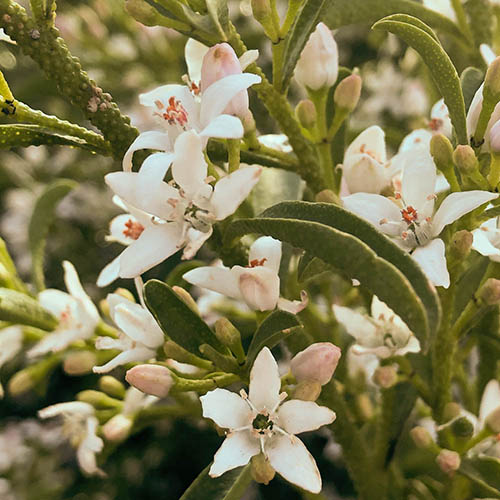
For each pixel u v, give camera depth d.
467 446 0.32
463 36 0.36
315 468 0.30
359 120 0.49
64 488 0.53
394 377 0.32
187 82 0.31
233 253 0.31
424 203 0.31
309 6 0.31
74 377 0.57
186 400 0.35
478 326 0.34
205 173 0.30
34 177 0.59
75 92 0.31
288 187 0.34
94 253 0.58
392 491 0.34
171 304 0.31
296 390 0.30
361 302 0.37
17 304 0.34
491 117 0.31
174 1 0.30
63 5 0.55
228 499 0.31
